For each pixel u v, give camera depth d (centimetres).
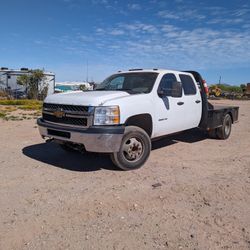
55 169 564
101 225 351
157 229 343
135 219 367
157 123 622
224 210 396
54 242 313
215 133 894
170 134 682
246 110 2175
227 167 599
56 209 391
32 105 2327
